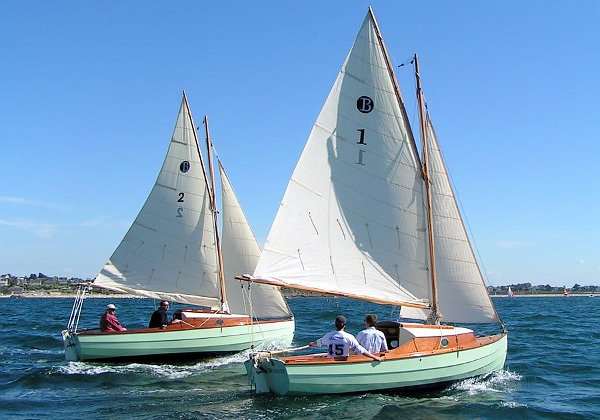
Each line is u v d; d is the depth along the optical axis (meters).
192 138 32.06
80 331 26.95
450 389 20.75
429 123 22.59
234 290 32.34
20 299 163.75
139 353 26.36
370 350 19.08
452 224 22.53
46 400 19.31
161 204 31.66
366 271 22.27
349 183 22.47
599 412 18.00
